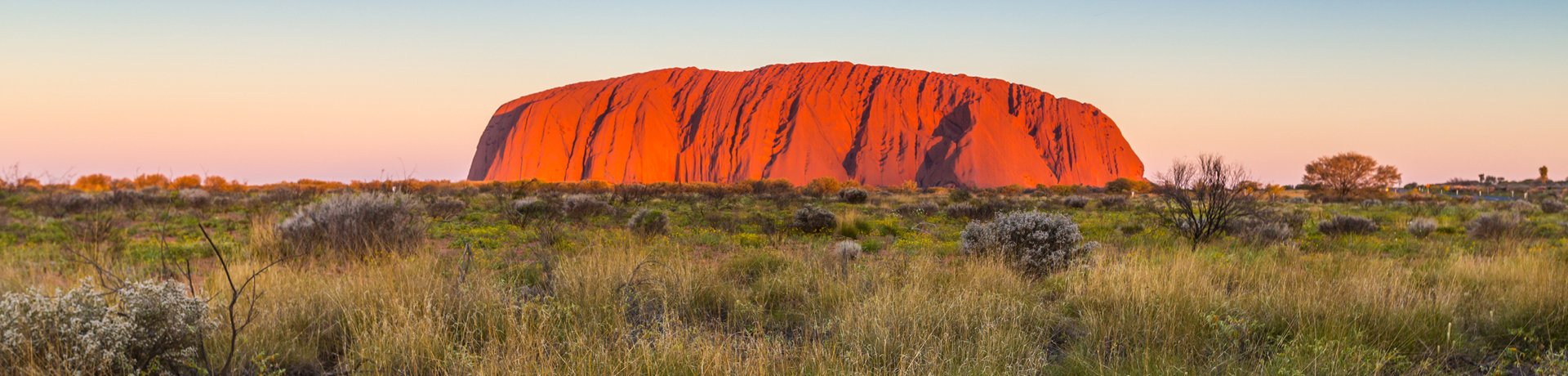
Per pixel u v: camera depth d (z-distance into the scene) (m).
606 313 5.50
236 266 7.23
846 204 31.61
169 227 16.33
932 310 5.38
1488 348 5.03
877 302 5.41
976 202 33.81
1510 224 16.12
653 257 9.24
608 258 7.76
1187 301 5.74
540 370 3.86
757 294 6.88
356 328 4.84
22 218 17.39
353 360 4.21
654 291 6.55
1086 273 7.54
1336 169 50.50
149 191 31.09
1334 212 28.61
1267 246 13.50
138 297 3.70
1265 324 5.36
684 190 51.69
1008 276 7.50
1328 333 4.90
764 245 13.43
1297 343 4.65
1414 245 14.43
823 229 16.98
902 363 4.04
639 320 5.70
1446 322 5.29
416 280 6.16
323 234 9.70
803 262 8.72
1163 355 4.38
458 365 4.07
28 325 3.47
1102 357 4.54
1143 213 24.61
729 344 4.43
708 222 19.48
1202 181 13.79
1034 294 6.73
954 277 7.39
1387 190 50.41
